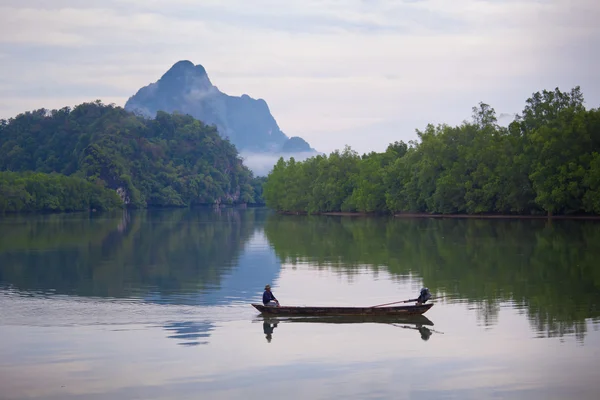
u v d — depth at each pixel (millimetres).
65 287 50219
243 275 56281
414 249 73500
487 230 97188
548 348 30547
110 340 33188
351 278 53188
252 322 37281
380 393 25266
